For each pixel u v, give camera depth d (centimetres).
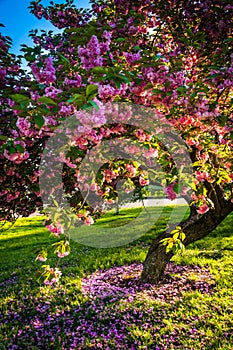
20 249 1232
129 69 324
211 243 949
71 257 949
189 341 430
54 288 671
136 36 416
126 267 798
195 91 285
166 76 268
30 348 454
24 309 585
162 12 468
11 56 367
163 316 505
